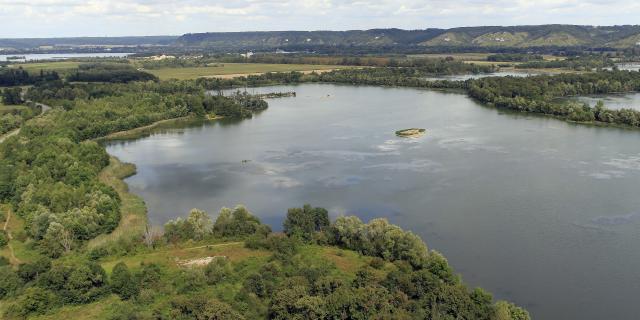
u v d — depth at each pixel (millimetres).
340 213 148000
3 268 98875
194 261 109562
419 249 111688
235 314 81250
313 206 153875
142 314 84625
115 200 149250
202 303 84938
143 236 125875
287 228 126500
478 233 132500
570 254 120500
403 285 91375
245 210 134500
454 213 145750
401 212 147375
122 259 112750
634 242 125500
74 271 94062
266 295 94188
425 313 84125
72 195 142250
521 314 88000
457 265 116250
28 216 132500
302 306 82000
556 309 99625
